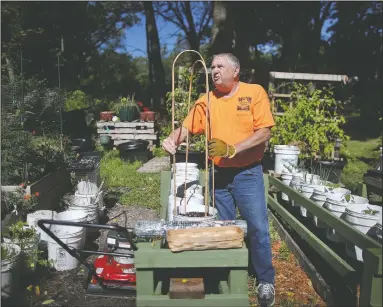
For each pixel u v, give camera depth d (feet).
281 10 63.00
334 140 25.05
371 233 10.28
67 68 63.10
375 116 58.54
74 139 31.89
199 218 8.95
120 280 10.61
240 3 57.26
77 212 13.75
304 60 75.46
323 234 14.24
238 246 8.15
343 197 13.19
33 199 14.69
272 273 10.20
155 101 63.10
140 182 23.67
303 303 10.37
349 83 28.45
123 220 17.12
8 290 10.49
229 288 8.41
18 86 18.58
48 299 10.58
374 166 26.45
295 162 19.98
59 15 53.36
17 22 40.73
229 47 41.88
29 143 17.01
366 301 7.92
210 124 10.05
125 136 36.78
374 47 68.95
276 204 16.47
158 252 8.07
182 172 12.89
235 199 10.18
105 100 55.11
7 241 11.60
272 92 25.77
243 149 9.11
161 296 8.20
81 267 12.36
